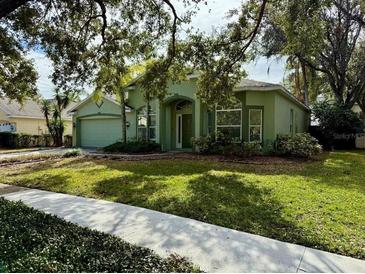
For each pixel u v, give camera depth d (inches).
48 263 120.0
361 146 899.4
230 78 435.2
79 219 215.9
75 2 339.0
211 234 185.9
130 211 236.7
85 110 888.3
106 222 209.5
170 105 719.1
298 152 542.3
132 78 625.3
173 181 335.3
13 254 130.6
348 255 155.6
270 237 180.9
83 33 374.9
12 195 297.1
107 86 443.2
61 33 363.3
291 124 754.8
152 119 723.4
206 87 438.0
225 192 280.7
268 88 578.9
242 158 532.7
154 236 182.7
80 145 918.4
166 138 710.5
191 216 222.4
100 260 126.5
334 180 336.5
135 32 378.9
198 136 629.3
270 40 732.0
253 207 235.0
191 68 418.9
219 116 629.6
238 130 610.9
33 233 155.0
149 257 136.5
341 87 887.7
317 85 1033.5
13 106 1119.0
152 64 428.1
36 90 483.5
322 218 206.8
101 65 406.6
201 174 375.6
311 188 293.3
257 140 611.8
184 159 530.9
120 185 326.3
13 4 235.5
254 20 377.7
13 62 425.7
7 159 561.0
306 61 879.1
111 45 385.4
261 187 297.3
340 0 749.3
